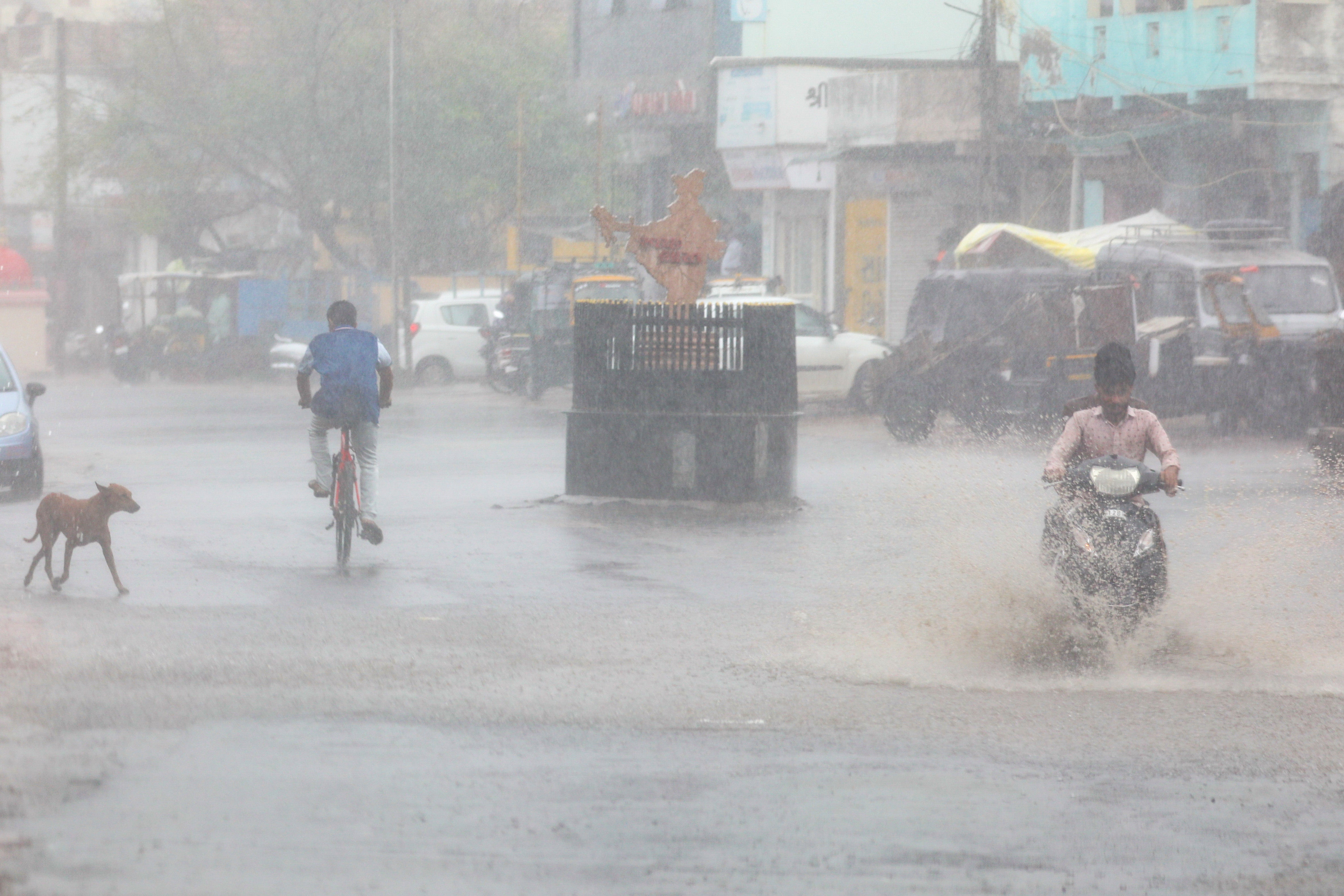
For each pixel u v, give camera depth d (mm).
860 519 33000
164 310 104938
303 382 26859
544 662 19172
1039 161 77812
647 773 14273
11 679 17750
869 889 11289
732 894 11141
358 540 30109
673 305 35250
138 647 19781
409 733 15602
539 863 11750
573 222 108125
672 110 96375
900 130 77750
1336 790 13922
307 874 11406
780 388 35125
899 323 86250
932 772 14398
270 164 106750
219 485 40500
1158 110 69250
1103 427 20156
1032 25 73750
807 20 90625
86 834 12234
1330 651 19938
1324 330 52375
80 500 24219
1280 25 64938
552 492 38125
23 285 122812
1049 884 11430
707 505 34969
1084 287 49812
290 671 18484
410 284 107812
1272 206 68250
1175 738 15648
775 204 94188
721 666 18984
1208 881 11555
